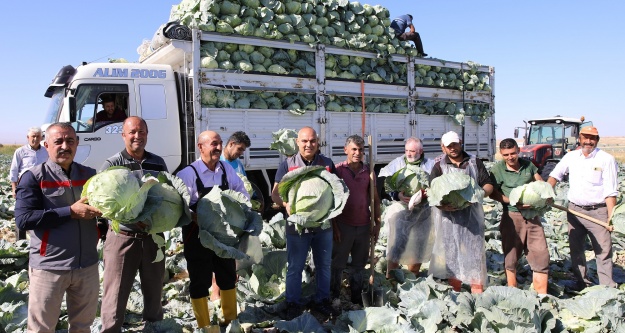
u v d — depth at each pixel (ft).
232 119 32.07
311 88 35.22
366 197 18.06
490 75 47.21
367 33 38.70
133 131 13.97
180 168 31.78
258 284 18.25
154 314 14.99
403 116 40.47
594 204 19.47
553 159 62.95
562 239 28.58
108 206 11.14
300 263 16.61
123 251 13.57
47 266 11.80
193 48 30.53
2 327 14.92
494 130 47.88
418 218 19.58
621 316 15.16
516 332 13.67
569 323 15.67
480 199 17.02
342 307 18.15
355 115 37.52
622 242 27.07
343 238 17.83
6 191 51.01
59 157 12.00
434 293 17.03
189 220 12.90
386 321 14.99
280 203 16.85
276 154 33.81
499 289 15.85
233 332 14.39
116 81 29.84
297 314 16.48
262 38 33.17
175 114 31.40
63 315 16.10
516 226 18.63
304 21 35.17
